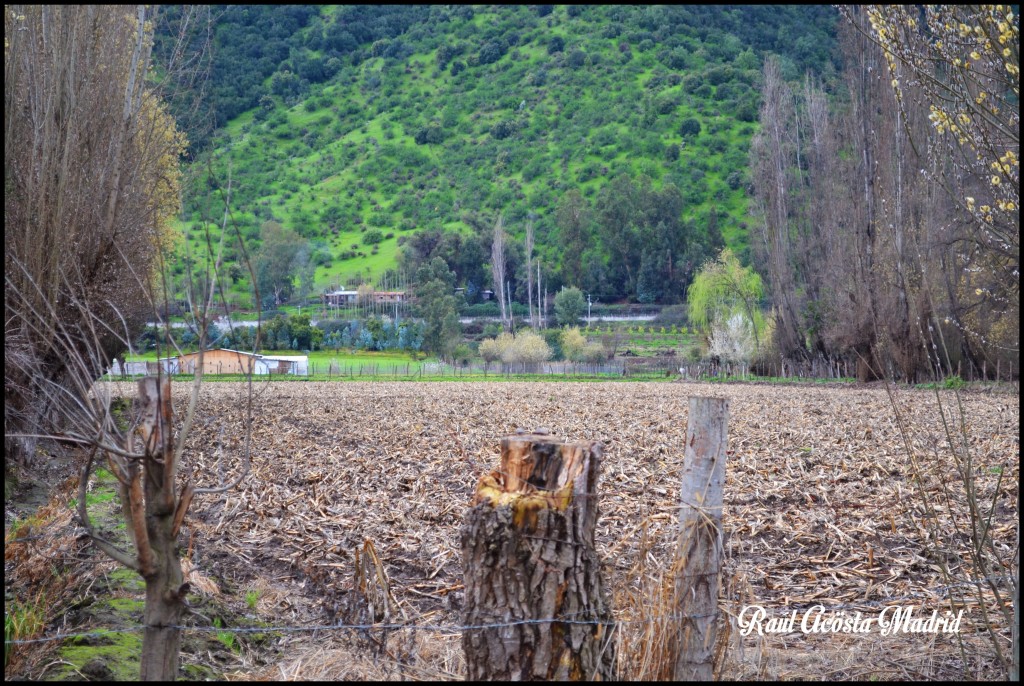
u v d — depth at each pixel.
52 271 11.14
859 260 39.22
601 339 88.81
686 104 162.00
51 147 12.09
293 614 6.32
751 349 58.06
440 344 83.38
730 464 13.32
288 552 8.12
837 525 9.04
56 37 12.53
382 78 193.00
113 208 12.62
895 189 33.88
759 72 164.88
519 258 121.00
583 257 120.00
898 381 37.22
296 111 175.00
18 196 11.78
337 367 66.25
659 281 115.38
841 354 46.69
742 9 192.12
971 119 5.64
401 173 158.50
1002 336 25.19
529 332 79.44
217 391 35.38
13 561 7.19
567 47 190.75
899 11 5.65
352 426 20.81
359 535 8.67
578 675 4.02
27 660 5.15
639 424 20.94
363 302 102.44
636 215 118.62
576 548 4.11
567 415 24.17
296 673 5.04
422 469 13.32
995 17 5.36
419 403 29.72
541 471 4.26
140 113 13.48
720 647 4.29
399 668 5.11
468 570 4.21
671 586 4.23
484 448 16.00
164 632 3.89
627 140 153.50
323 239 134.75
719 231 117.94
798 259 55.03
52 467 12.80
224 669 5.15
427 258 121.44
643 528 4.88
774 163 54.19
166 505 3.90
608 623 4.18
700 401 4.19
